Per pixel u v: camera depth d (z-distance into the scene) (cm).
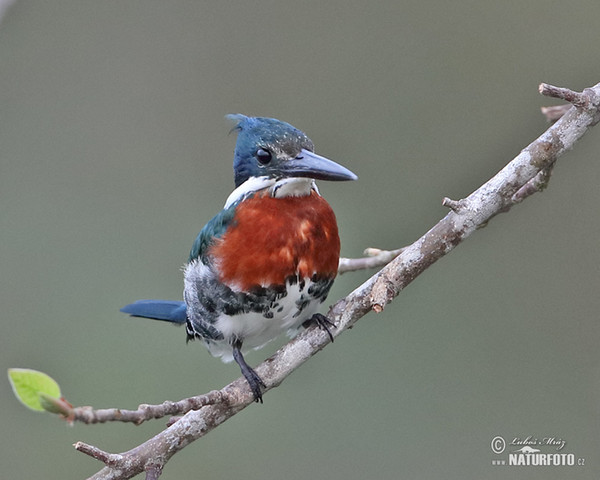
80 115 1362
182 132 1352
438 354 1145
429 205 1259
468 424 1099
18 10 1384
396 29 1350
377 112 1318
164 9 1395
